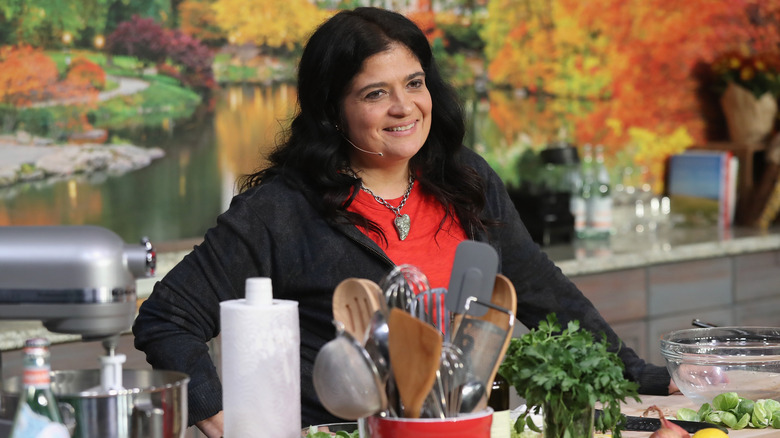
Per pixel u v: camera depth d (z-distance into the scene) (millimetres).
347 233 2258
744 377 2141
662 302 5223
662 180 6379
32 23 4164
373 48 2209
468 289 1603
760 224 6246
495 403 1825
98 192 4367
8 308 1450
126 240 4441
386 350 1540
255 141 4805
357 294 1597
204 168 4664
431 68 2357
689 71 6449
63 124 4266
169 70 4539
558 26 5805
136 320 2205
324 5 4977
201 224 4672
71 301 1438
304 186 2301
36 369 1388
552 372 1688
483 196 2400
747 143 6426
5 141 4133
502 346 1590
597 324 2549
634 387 1727
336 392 1511
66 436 1390
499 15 5562
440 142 2406
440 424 1506
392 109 2215
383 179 2344
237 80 4746
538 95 5738
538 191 5512
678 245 5355
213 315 2227
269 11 4797
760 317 5773
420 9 5301
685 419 2092
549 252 5090
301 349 2291
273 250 2271
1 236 1464
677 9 6324
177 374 1523
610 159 6082
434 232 2350
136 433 1422
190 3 4582
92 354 3660
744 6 6590
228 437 1693
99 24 4336
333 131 2291
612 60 6055
